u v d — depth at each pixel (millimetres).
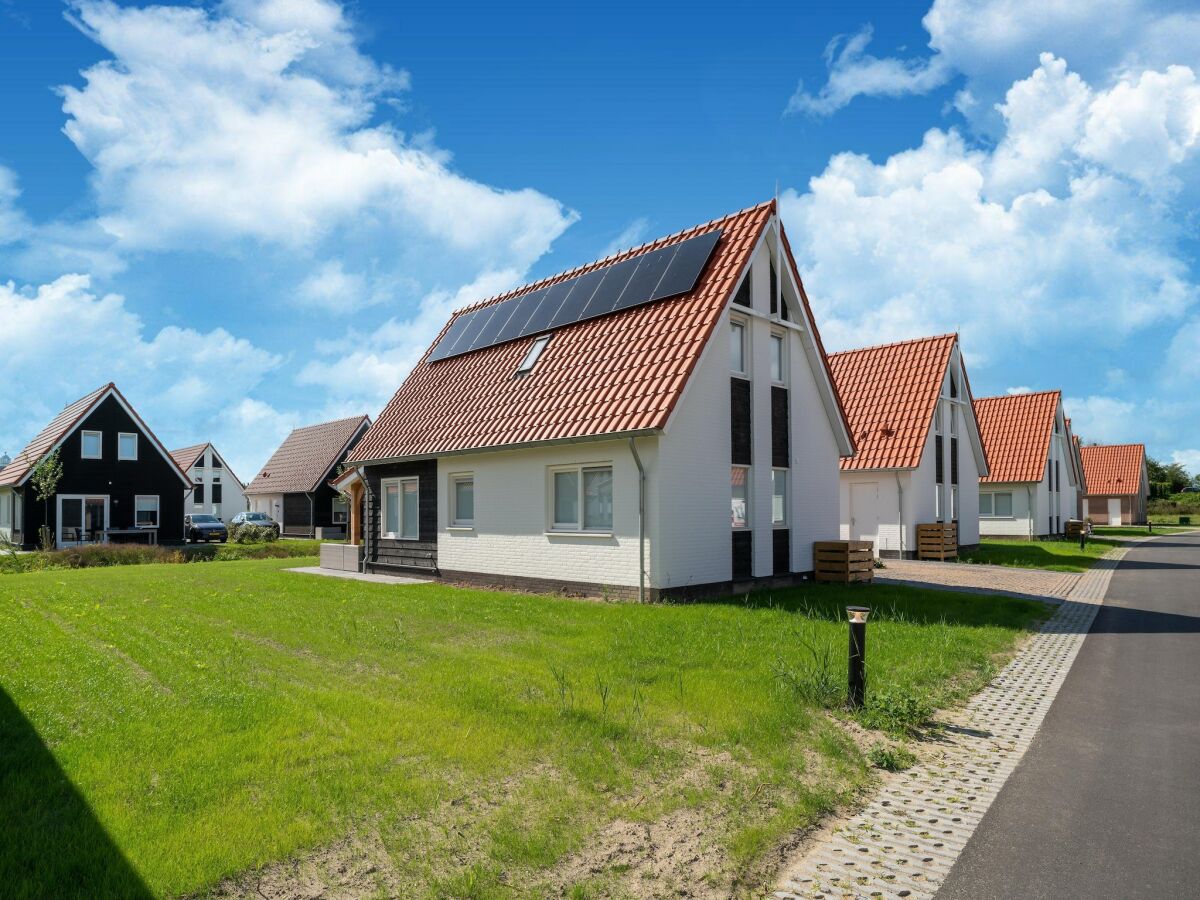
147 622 11664
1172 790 5715
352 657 9086
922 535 25125
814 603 13781
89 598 14758
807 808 5230
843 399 27703
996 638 11109
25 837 4445
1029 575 20250
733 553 15328
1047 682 8938
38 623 11750
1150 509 74125
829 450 18422
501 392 17344
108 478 39844
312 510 50656
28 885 3930
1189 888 4320
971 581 18594
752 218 16125
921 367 26797
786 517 17031
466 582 17500
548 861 4406
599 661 8867
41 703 7059
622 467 14227
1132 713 7688
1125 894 4262
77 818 4695
